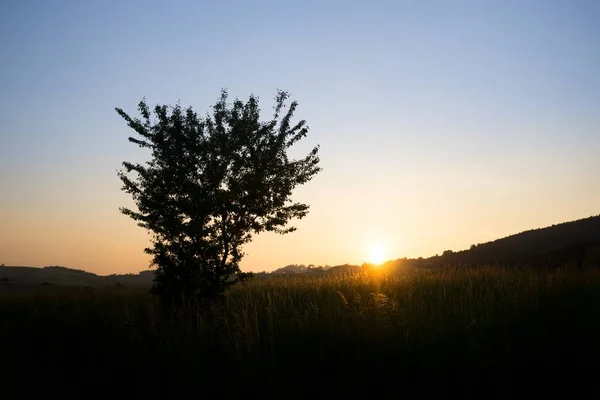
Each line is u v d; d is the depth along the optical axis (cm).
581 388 864
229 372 978
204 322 1266
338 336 1058
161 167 1681
